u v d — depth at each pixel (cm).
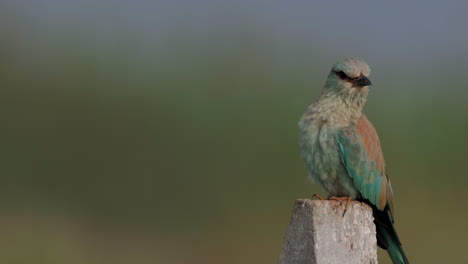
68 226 1684
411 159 1645
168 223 1712
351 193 859
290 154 1659
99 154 1822
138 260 1555
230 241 1587
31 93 1898
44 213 1741
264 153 1675
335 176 860
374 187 847
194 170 1722
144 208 1755
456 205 1577
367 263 677
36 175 1839
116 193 1791
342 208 664
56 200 1809
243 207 1641
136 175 1789
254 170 1667
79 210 1784
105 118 1836
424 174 1631
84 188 1809
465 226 1512
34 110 1872
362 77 856
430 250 1456
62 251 1541
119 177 1803
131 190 1781
